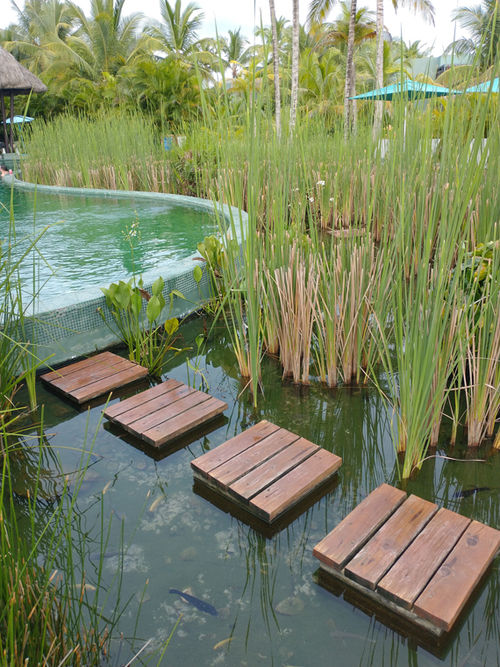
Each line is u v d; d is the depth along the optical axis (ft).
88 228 18.24
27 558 4.78
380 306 8.29
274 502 6.17
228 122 7.55
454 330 6.79
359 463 7.27
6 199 25.25
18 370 8.90
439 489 6.70
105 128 28.71
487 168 8.91
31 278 12.54
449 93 5.70
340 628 4.85
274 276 9.25
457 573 5.07
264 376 9.64
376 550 5.39
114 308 10.17
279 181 8.90
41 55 62.49
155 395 8.66
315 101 45.11
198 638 4.72
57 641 4.16
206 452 7.40
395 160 7.71
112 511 6.32
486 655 4.57
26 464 7.16
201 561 5.61
